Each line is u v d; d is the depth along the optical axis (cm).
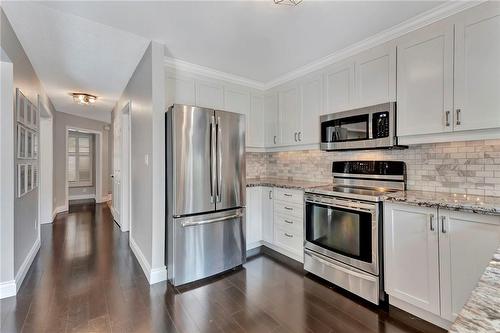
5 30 199
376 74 237
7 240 218
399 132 220
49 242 365
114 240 376
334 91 277
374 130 236
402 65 218
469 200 177
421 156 232
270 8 193
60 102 487
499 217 147
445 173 217
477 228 156
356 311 198
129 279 251
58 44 249
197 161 253
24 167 261
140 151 293
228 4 188
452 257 166
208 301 212
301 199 281
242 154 291
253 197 332
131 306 204
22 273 247
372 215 206
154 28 222
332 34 232
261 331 175
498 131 171
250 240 329
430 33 200
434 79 198
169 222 250
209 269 260
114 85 375
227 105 339
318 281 248
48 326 178
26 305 204
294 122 328
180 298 217
